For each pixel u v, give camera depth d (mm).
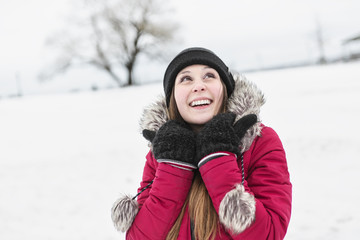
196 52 1194
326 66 28219
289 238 2646
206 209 1096
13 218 3625
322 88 12484
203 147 1023
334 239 2557
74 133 8656
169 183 1051
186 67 1186
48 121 11352
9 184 4832
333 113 7547
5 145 7715
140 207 1170
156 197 1069
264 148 1130
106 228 3250
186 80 1186
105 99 17172
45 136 8562
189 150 1056
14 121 11867
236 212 899
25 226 3410
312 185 3662
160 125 1231
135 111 11820
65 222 3449
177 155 1046
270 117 7867
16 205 4008
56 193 4332
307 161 4492
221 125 1040
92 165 5477
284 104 9688
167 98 1301
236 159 1101
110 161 5625
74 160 5879
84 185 4547
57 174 5145
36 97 23828
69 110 14117
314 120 7039
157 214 1056
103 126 9359
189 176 1064
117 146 6680
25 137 8625
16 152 6922
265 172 1078
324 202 3205
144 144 6688
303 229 2762
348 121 6543
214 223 1068
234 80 1276
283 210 1017
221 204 939
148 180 1291
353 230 2641
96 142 7230
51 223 3451
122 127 8922
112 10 31484
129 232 1125
